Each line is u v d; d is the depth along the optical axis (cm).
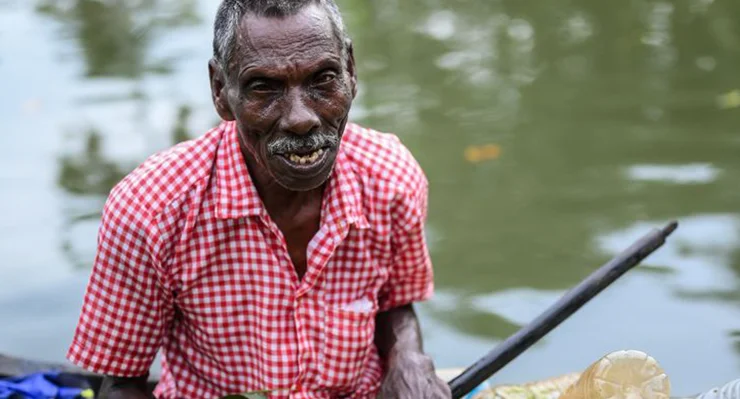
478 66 654
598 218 456
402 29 738
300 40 195
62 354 364
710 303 390
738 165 496
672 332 373
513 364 363
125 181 217
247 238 217
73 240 447
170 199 213
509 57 668
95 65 661
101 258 217
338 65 199
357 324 225
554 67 646
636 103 582
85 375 267
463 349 366
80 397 256
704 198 467
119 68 655
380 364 242
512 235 445
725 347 362
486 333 377
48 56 683
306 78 196
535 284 407
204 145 219
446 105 588
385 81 632
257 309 221
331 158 202
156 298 220
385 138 229
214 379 230
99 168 507
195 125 555
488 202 479
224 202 213
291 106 196
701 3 745
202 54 674
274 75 195
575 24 724
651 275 413
